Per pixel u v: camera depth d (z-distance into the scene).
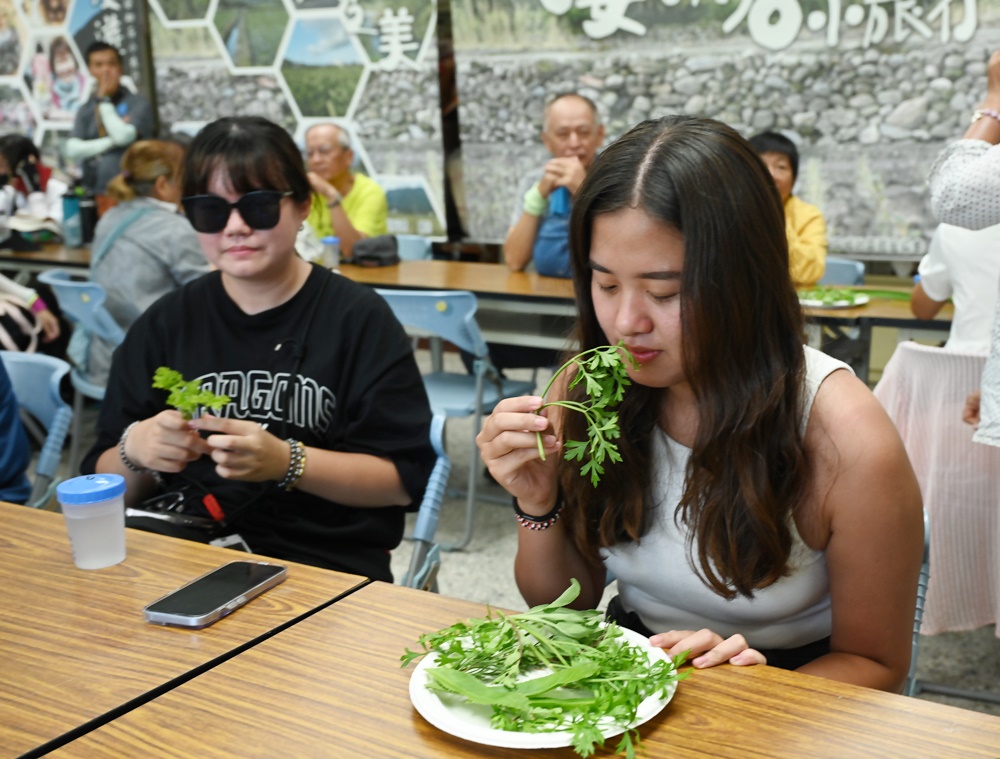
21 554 1.36
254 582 1.22
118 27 5.89
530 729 0.86
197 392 1.58
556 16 4.85
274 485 1.73
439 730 0.90
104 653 1.07
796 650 1.31
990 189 1.88
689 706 0.93
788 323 1.15
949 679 2.44
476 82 5.13
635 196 1.07
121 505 1.32
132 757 0.87
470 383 3.54
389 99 5.34
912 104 4.26
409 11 5.15
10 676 1.02
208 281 1.91
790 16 4.38
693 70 4.64
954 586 2.27
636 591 1.37
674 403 1.25
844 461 1.16
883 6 4.21
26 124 6.27
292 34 5.49
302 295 1.84
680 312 1.09
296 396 1.81
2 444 1.98
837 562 1.19
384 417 1.79
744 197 1.08
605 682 0.92
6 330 3.40
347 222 4.30
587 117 3.79
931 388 2.24
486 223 5.34
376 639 1.09
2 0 6.15
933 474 2.24
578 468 1.27
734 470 1.15
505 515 3.57
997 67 2.02
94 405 4.87
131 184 3.30
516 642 0.99
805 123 4.47
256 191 1.74
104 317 3.30
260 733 0.91
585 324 1.23
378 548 1.86
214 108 5.84
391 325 1.85
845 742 0.86
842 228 4.52
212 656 1.06
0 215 5.07
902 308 3.15
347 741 0.89
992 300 2.55
